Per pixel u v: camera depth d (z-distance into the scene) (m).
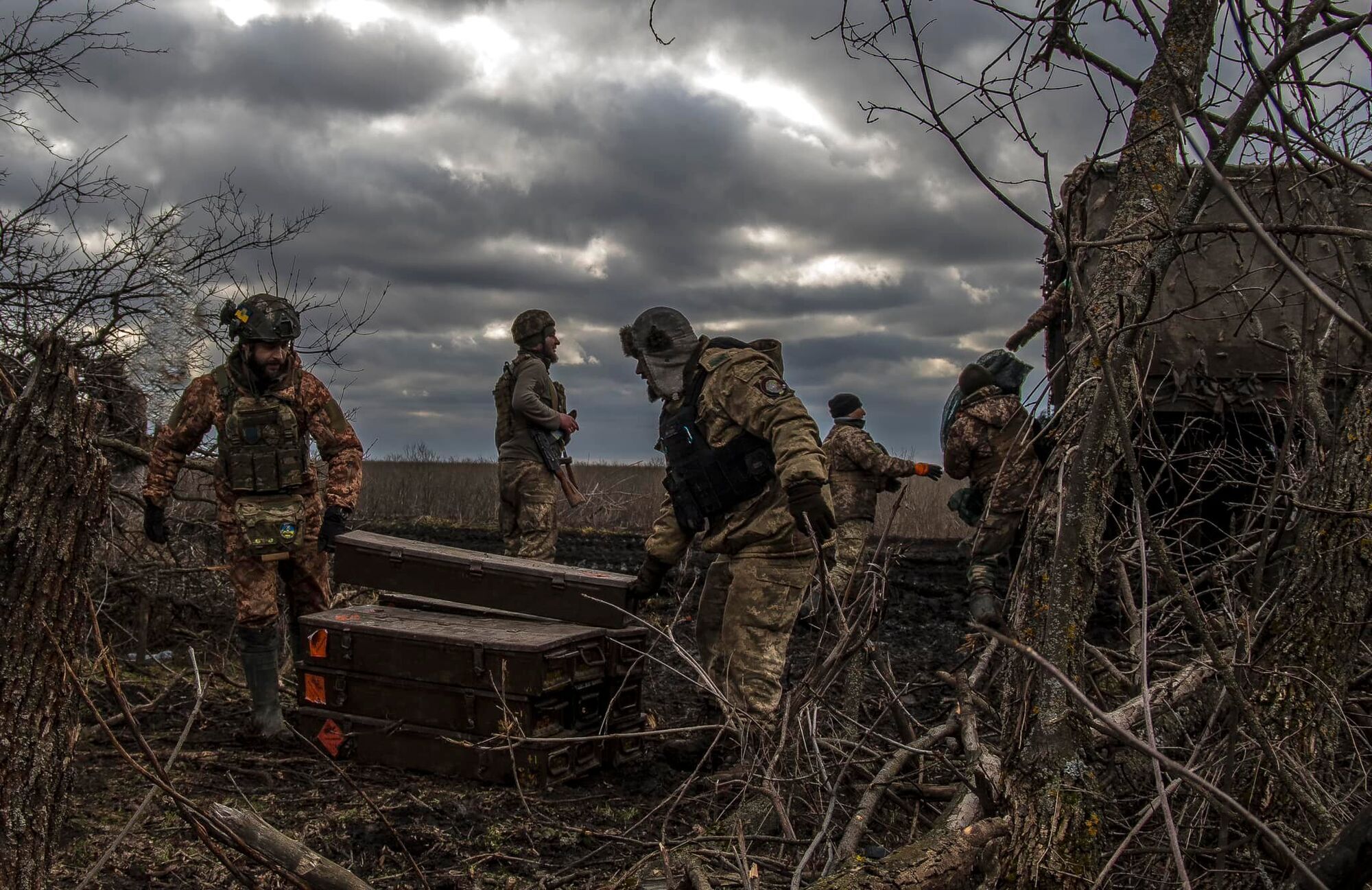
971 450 5.73
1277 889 1.99
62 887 2.82
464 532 14.72
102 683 4.89
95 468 2.03
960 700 3.03
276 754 4.26
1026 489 5.34
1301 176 2.38
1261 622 2.57
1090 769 2.11
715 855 2.69
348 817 3.49
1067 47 2.42
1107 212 4.94
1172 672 3.04
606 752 4.28
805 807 3.37
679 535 4.27
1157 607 3.17
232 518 4.56
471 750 3.97
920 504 14.35
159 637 6.14
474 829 3.45
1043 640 2.15
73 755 2.04
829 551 4.04
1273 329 5.53
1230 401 5.48
